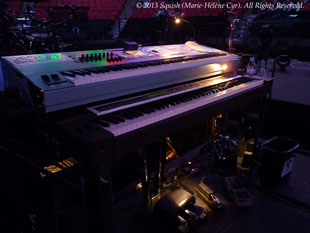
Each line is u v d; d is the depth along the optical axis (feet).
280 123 9.99
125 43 5.43
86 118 3.43
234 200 6.22
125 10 35.14
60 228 4.58
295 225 5.56
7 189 4.56
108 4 35.32
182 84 5.27
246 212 5.94
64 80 3.39
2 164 4.44
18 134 4.00
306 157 8.25
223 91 4.96
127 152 3.26
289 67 17.57
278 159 6.49
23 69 3.60
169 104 4.11
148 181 6.02
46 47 14.96
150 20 24.18
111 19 31.24
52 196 4.43
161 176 6.34
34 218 4.68
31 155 4.06
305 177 7.29
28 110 3.78
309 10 25.34
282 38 20.94
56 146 3.46
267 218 5.75
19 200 4.60
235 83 5.56
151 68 4.33
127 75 4.02
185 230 5.28
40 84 3.24
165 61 4.85
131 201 6.29
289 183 7.02
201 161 7.48
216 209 5.88
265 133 9.65
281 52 20.85
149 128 3.48
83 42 19.34
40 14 28.40
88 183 3.09
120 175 6.70
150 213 5.88
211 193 6.16
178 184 6.89
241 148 6.83
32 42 14.34
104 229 3.33
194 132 8.33
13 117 3.92
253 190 6.76
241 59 6.50
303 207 6.11
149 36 23.26
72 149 3.09
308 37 20.67
